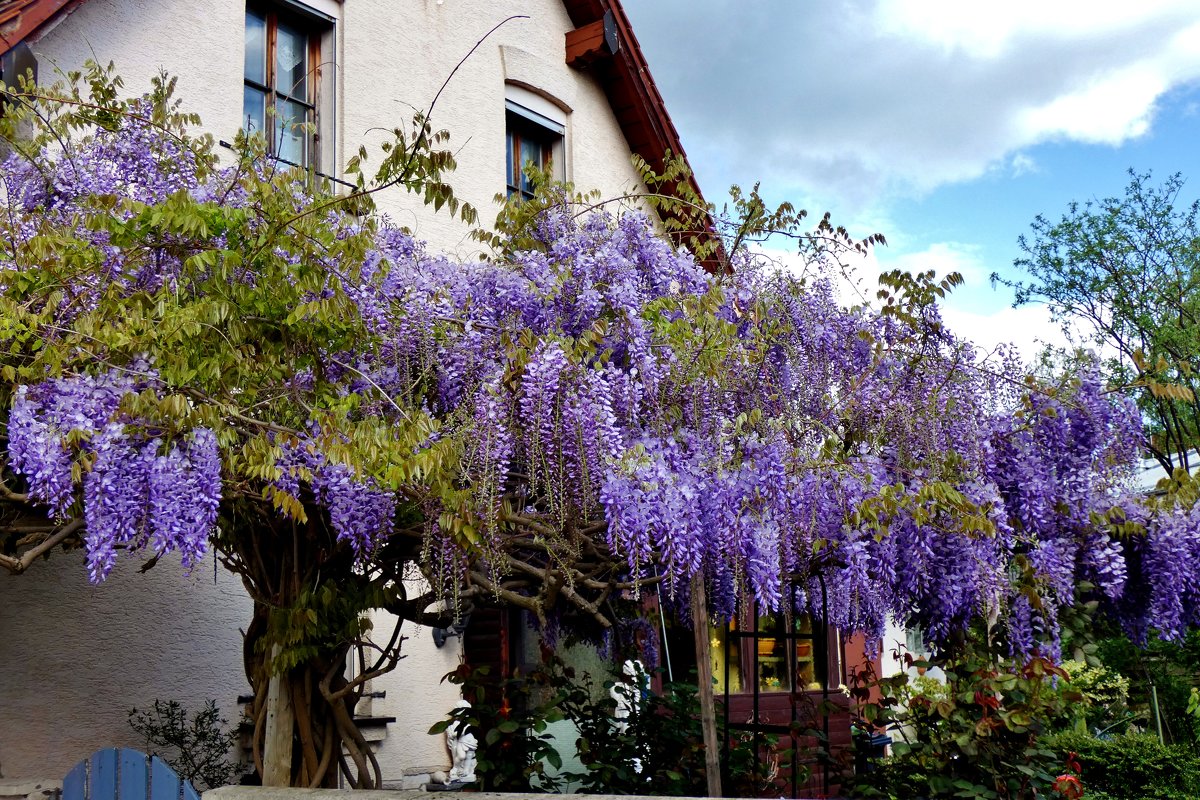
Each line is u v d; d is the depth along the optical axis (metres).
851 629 5.68
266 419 4.30
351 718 5.38
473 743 7.91
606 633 7.14
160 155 5.25
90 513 3.60
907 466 5.42
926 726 5.60
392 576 5.24
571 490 4.37
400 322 4.71
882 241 5.65
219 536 5.13
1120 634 6.21
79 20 6.55
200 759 6.55
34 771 5.91
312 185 4.91
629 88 10.66
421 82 8.85
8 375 3.64
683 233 6.12
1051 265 15.91
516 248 5.55
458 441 4.14
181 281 4.26
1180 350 13.95
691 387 4.77
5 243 4.22
